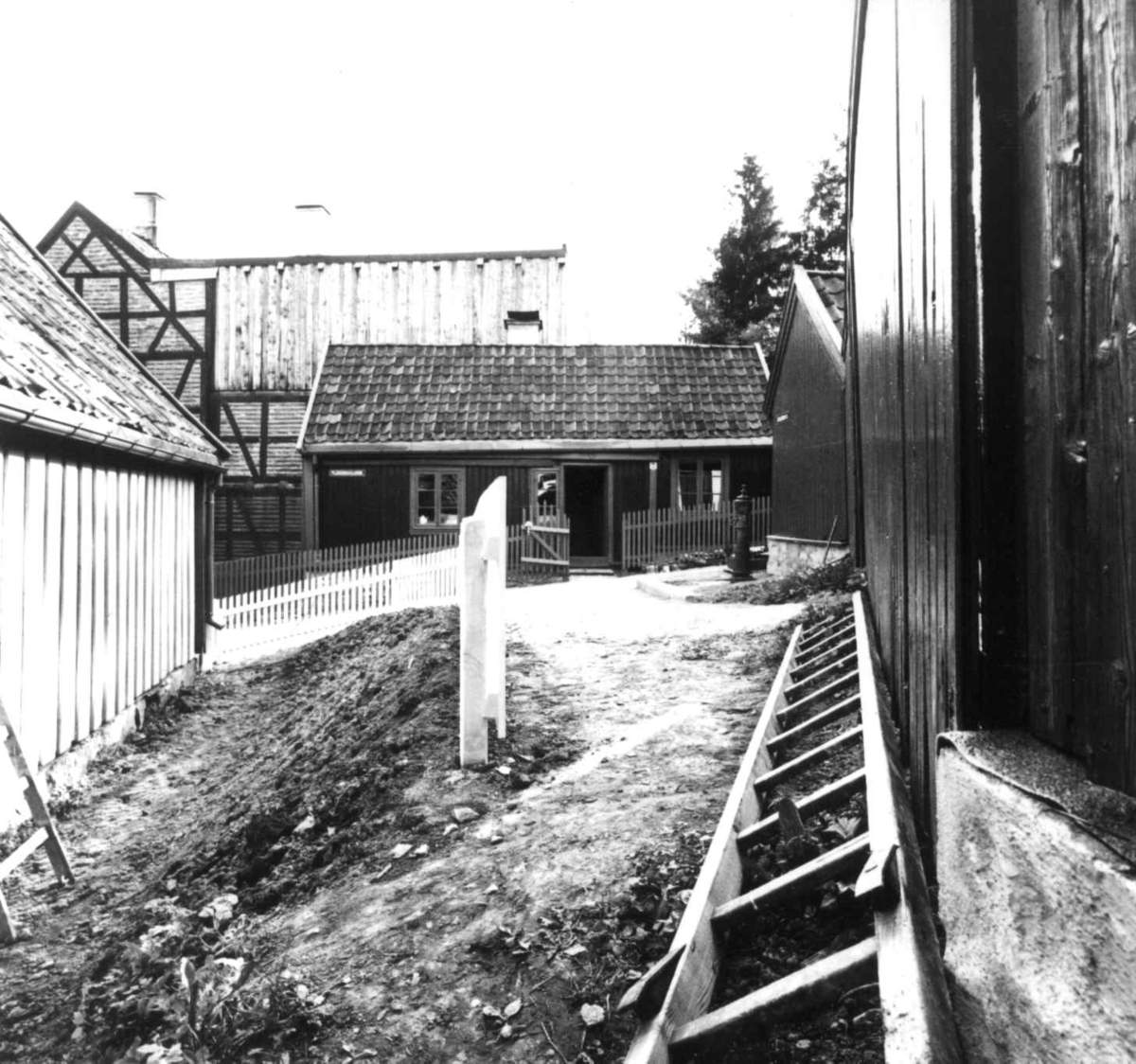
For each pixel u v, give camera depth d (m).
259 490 26.33
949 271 2.11
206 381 26.61
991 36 1.85
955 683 2.00
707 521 20.27
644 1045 2.45
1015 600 1.88
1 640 6.52
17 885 5.94
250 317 26.91
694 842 3.93
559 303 28.20
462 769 5.32
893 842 2.50
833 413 12.80
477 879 3.97
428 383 22.19
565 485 24.12
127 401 9.66
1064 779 1.52
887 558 4.65
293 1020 3.19
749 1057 2.43
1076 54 1.50
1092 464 1.46
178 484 11.09
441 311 27.97
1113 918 1.21
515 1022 3.03
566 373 22.69
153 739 9.34
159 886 5.38
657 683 7.25
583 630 10.20
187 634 11.44
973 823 1.69
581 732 6.00
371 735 6.26
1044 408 1.70
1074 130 1.52
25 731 6.91
